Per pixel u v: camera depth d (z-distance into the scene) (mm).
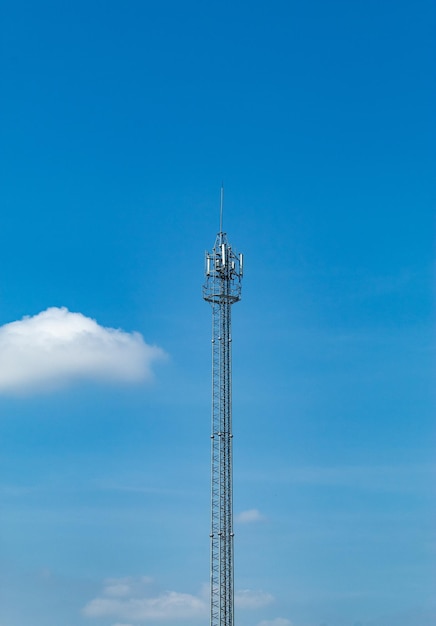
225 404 183125
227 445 180750
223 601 172375
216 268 191500
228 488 178500
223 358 186500
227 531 176125
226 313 189375
